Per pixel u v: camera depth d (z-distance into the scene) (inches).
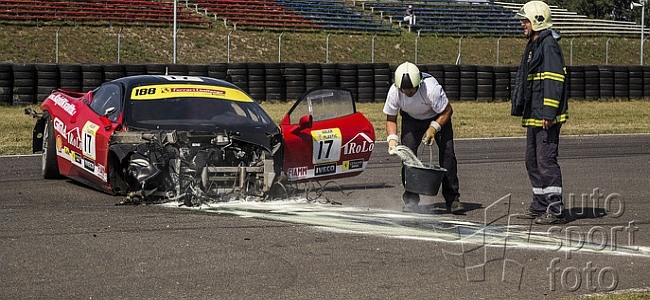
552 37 320.8
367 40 1911.9
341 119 390.6
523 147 649.6
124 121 361.1
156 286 220.5
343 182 439.5
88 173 382.3
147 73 1071.6
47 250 259.4
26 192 384.5
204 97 385.4
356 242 279.0
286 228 298.8
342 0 2126.0
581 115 1030.4
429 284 227.8
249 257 254.2
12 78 994.1
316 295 214.8
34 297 209.2
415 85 336.2
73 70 1025.5
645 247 281.7
